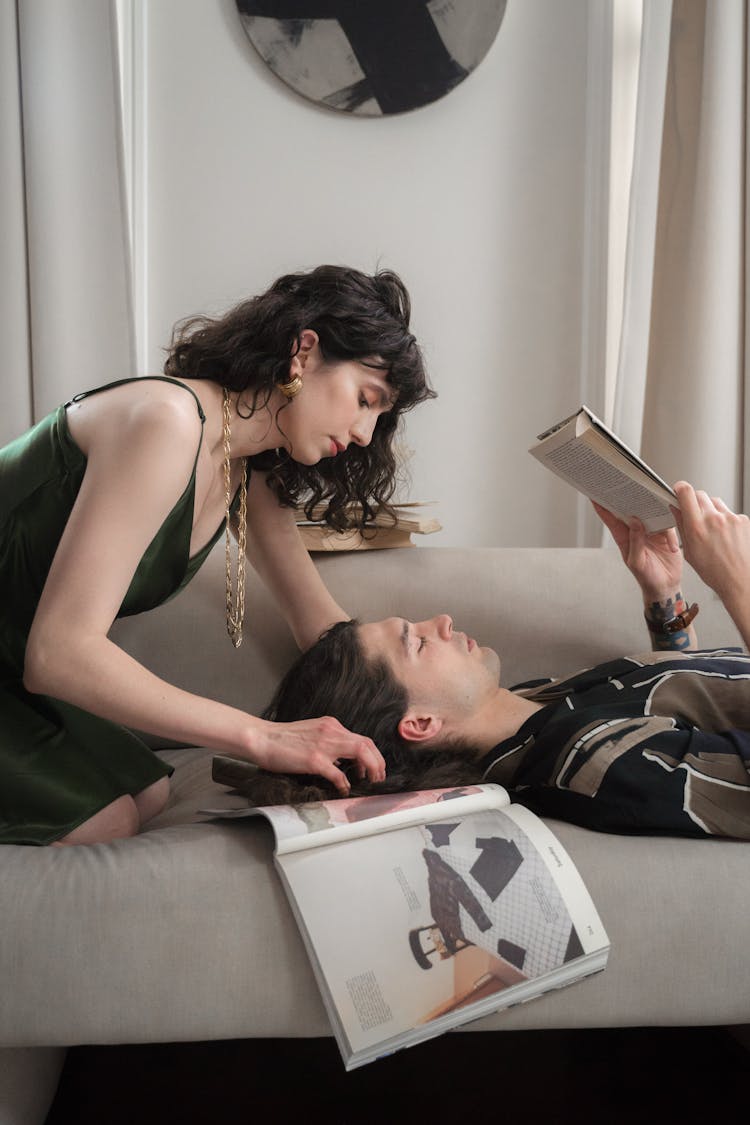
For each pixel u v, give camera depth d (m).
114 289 2.31
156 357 2.56
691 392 2.38
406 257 2.61
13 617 1.35
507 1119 1.29
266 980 0.99
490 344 2.66
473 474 2.69
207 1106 1.32
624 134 2.57
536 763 1.25
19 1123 1.11
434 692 1.39
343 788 1.17
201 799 1.43
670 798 1.11
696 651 1.53
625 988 1.03
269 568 1.73
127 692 1.11
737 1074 1.41
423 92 2.54
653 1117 1.29
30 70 2.26
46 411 2.30
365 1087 1.38
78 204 2.29
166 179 2.53
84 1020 0.98
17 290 2.27
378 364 1.39
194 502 1.33
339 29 2.50
